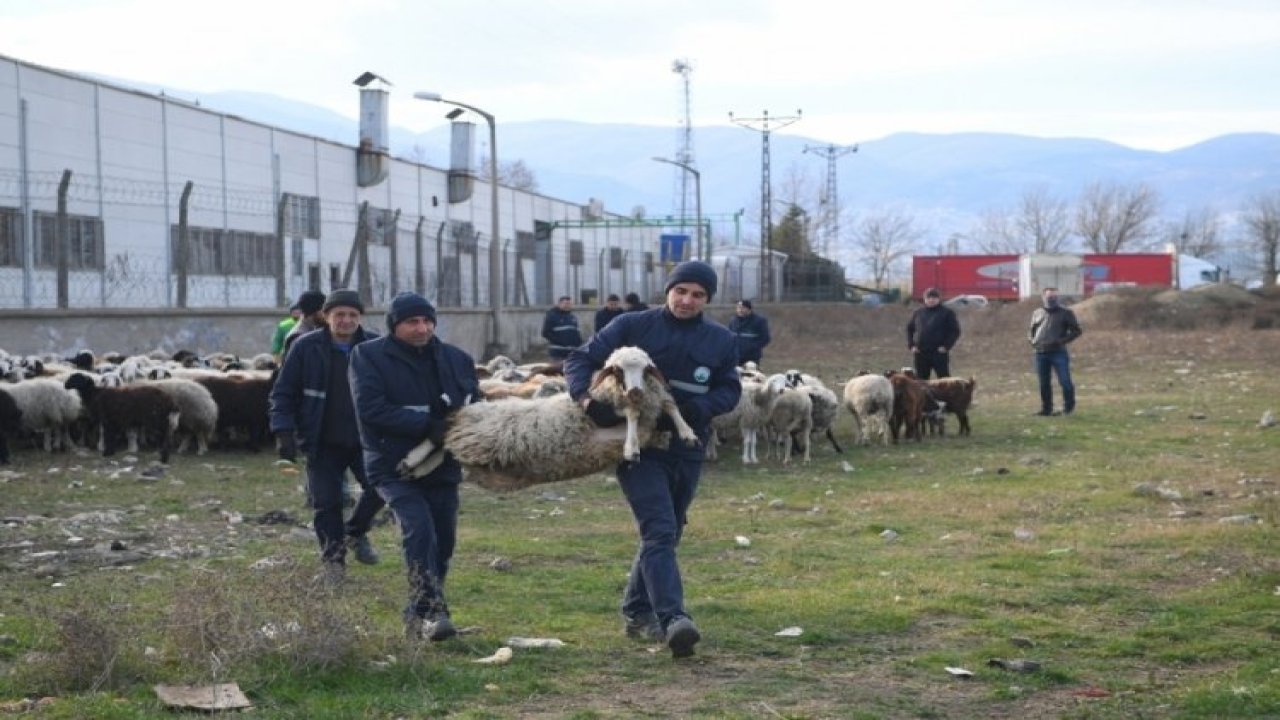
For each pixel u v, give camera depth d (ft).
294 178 117.50
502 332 121.08
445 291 126.11
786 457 57.98
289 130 116.47
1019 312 186.09
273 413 29.14
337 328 29.30
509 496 46.29
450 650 24.34
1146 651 25.22
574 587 30.66
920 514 42.19
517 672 22.76
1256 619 27.43
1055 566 33.09
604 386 24.27
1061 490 47.19
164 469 51.67
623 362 24.03
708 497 47.29
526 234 174.50
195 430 56.95
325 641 22.08
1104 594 30.07
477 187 156.97
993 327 179.83
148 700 20.30
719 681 22.68
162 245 98.32
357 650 22.66
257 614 22.41
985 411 81.61
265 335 95.30
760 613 27.78
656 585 24.09
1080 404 85.05
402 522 24.84
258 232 111.14
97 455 55.57
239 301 107.86
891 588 30.32
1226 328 163.32
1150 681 23.04
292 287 116.47
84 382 53.67
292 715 19.69
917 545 36.73
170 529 37.81
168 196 99.66
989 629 26.73
